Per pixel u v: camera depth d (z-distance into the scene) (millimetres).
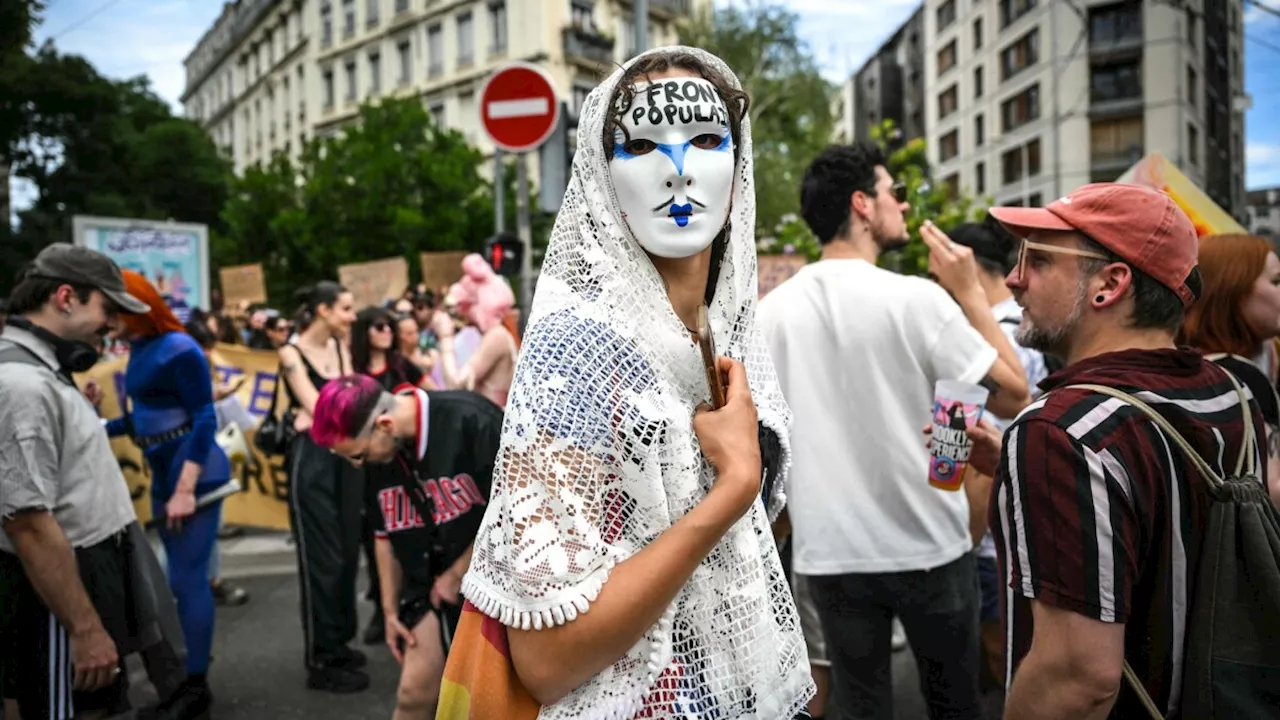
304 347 4230
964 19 38438
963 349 2164
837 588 2258
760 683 1160
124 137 36188
